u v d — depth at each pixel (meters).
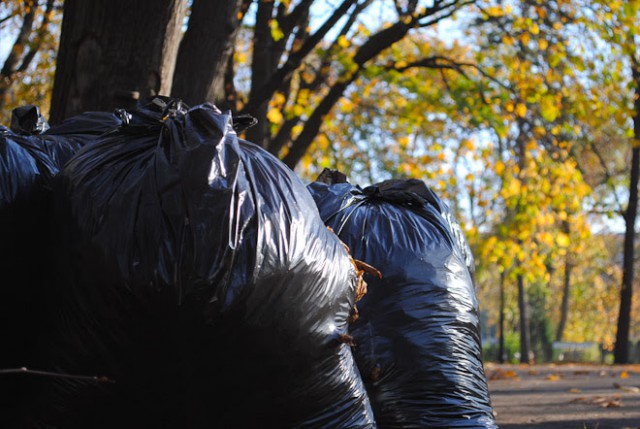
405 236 4.55
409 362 4.21
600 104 13.39
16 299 3.78
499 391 11.07
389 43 13.63
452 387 4.20
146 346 3.21
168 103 3.98
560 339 47.66
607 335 53.22
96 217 3.32
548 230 16.42
